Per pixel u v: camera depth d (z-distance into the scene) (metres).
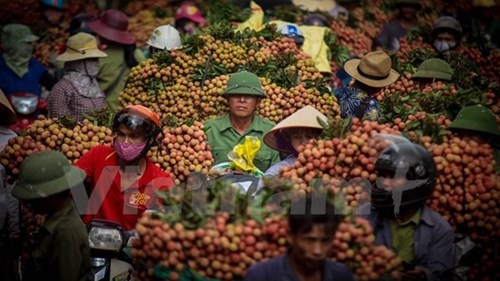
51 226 8.58
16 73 15.09
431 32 15.66
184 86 12.30
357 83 12.71
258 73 12.48
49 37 18.06
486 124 9.62
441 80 12.62
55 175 8.61
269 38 13.38
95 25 15.46
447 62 13.40
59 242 8.51
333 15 18.42
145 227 8.05
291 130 9.98
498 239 8.87
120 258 9.23
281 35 13.45
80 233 8.62
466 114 9.71
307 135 9.92
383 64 12.49
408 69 12.99
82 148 10.62
